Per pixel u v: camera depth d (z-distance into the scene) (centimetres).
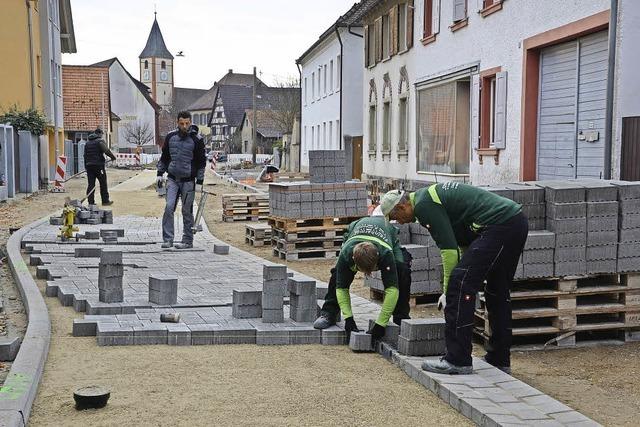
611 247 749
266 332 686
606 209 746
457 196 592
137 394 530
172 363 613
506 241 585
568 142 1430
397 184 2686
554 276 739
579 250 742
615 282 771
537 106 1555
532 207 751
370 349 666
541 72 1540
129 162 6588
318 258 1307
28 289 864
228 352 654
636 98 1189
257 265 1120
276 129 8600
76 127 5522
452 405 522
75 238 1366
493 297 623
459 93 2033
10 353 614
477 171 1848
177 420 479
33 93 3080
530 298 746
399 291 699
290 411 502
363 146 3291
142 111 9412
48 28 3428
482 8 1803
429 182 2289
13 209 2066
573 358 714
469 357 572
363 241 665
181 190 1306
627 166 1178
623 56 1185
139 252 1247
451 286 581
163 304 791
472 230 602
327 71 4197
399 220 604
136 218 1902
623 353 733
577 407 567
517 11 1598
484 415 478
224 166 6456
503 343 625
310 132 4822
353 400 529
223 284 945
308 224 1323
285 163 6000
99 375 575
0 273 1045
